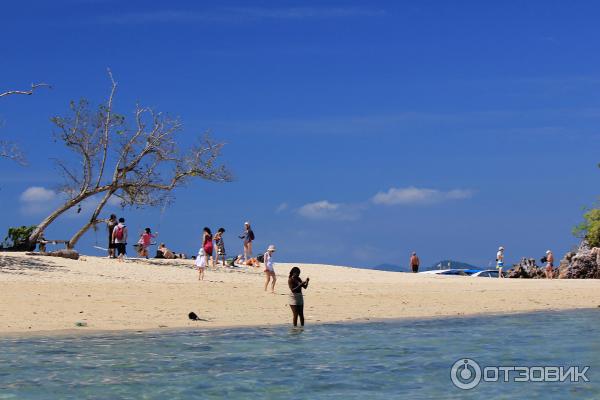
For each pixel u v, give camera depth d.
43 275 30.89
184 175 43.62
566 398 11.91
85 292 26.16
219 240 41.53
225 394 11.69
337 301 27.48
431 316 24.06
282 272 41.25
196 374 13.22
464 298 30.14
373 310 25.30
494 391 12.40
